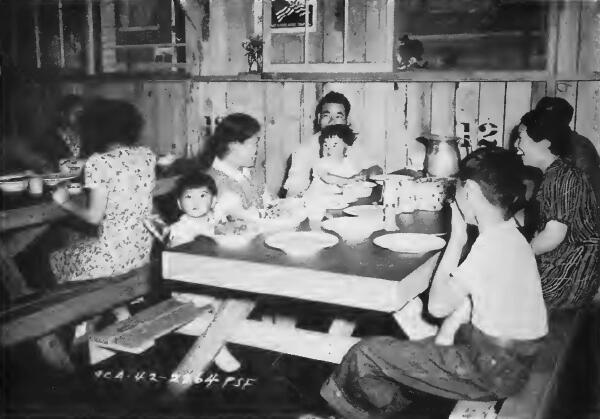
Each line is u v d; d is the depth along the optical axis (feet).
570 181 8.88
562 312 9.12
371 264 6.75
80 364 10.00
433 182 8.88
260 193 10.27
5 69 16.40
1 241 10.34
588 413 7.94
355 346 7.20
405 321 8.80
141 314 8.57
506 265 6.43
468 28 14.96
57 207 9.49
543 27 13.85
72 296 8.83
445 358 6.66
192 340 11.00
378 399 7.25
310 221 8.70
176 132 15.52
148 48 15.93
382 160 13.96
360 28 14.24
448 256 7.06
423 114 13.48
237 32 14.88
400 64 13.96
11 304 8.55
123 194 9.71
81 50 16.28
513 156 6.68
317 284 6.50
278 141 14.79
